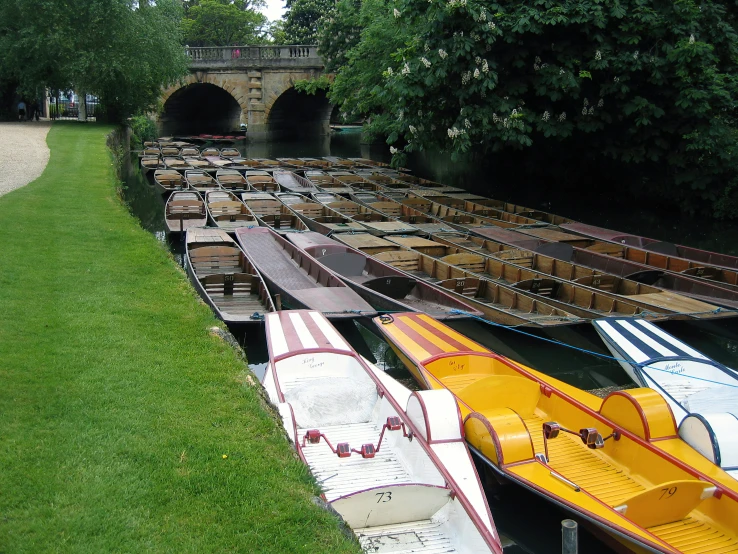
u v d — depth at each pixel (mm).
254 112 45562
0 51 31188
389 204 18672
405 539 5145
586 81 18734
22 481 4512
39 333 7012
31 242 10703
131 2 32188
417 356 8414
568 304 10484
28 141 25641
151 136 43281
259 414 5781
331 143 46969
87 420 5367
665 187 20719
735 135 19766
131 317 7793
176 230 15828
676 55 16938
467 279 11258
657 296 10961
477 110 18094
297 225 16500
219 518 4359
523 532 6191
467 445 6488
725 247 17219
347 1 30500
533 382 7492
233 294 11172
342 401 7133
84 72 30344
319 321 9148
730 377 8266
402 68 18750
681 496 5445
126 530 4164
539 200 23656
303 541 4223
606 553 5668
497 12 17375
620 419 6762
